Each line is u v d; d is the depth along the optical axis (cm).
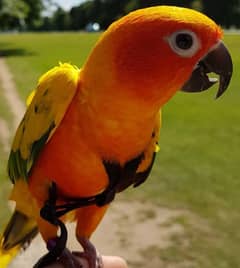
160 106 19
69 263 21
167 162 78
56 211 21
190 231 54
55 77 20
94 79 19
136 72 18
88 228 22
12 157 22
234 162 79
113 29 19
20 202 22
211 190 66
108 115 19
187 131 101
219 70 19
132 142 19
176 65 18
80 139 19
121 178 20
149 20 18
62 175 20
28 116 21
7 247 24
